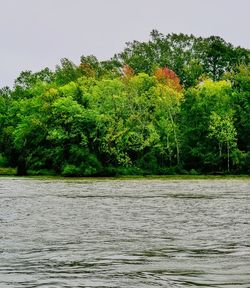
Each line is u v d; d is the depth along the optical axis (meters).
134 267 12.66
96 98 84.56
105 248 15.33
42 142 84.25
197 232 18.61
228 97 90.19
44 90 96.50
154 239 17.00
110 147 81.94
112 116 82.44
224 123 84.81
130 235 17.94
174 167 84.56
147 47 132.50
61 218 23.39
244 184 57.69
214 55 125.56
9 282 11.21
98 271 12.23
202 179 72.50
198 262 13.21
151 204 30.84
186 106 88.44
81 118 81.00
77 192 42.97
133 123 84.75
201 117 88.75
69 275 11.84
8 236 17.75
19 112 101.38
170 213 25.53
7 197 37.06
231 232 18.58
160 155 89.06
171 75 105.69
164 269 12.40
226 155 85.94
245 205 29.89
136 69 128.50
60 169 81.38
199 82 112.81
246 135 90.06
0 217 23.84
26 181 65.25
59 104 81.50
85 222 21.81
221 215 24.44
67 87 86.44
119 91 84.38
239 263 13.05
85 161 79.19
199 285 10.84
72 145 80.69
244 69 96.50
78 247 15.51
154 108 87.31
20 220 22.59
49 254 14.39
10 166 99.00
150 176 79.69
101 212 26.09
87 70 115.06
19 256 14.11
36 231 19.00
